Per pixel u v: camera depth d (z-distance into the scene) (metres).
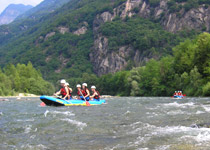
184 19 183.12
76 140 7.04
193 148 5.75
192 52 56.00
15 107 21.45
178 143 6.23
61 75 191.75
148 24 196.88
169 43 168.50
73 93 151.38
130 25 199.75
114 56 184.12
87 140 7.01
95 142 6.73
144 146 6.08
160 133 7.52
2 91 83.19
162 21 195.88
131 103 24.30
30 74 110.44
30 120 11.10
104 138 7.19
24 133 8.16
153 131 7.87
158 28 191.00
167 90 61.78
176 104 20.62
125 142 6.59
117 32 196.62
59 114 13.18
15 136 7.73
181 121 9.72
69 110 15.83
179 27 183.25
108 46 191.62
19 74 105.69
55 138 7.34
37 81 106.62
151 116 11.59
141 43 172.00
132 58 175.88
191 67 54.31
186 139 6.64
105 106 19.50
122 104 22.33
